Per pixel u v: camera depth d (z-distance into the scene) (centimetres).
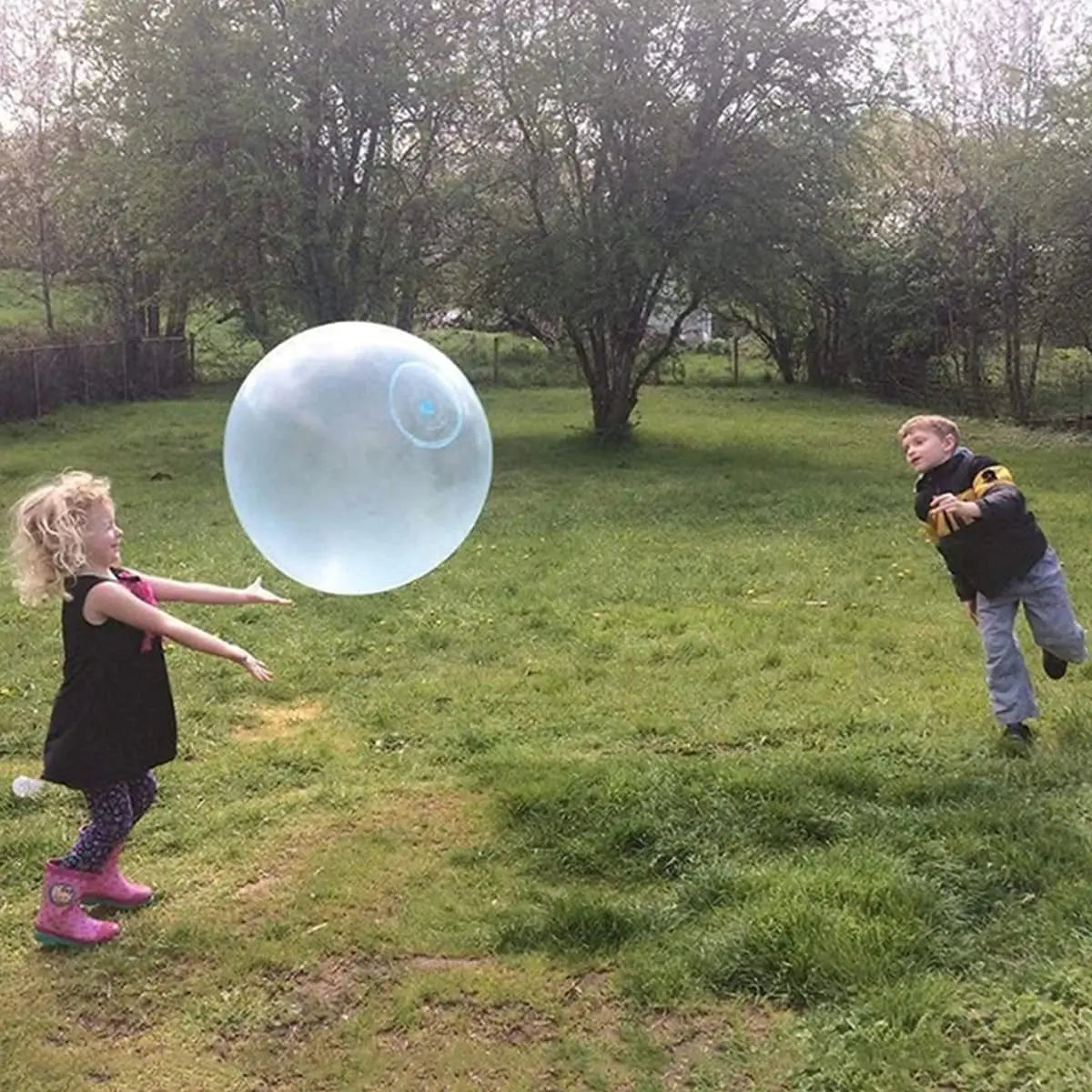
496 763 495
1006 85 2177
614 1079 289
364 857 411
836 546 996
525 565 928
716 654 676
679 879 388
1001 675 504
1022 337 2238
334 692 620
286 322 1800
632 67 1545
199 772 500
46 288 2575
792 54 1548
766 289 1609
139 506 1245
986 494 494
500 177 1669
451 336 3011
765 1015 311
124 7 1597
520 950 349
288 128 1549
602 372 1784
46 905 351
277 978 337
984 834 406
